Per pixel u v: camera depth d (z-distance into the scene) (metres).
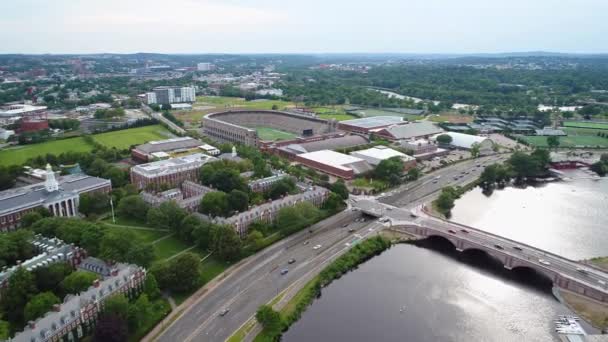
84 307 197.75
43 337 178.12
